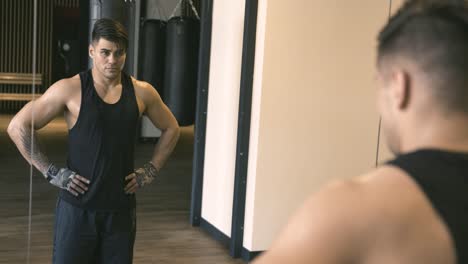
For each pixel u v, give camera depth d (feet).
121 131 7.86
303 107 12.67
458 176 2.24
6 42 26.81
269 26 12.19
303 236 2.20
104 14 12.25
